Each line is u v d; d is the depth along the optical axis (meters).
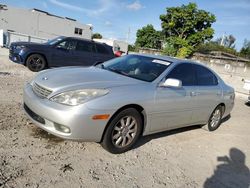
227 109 6.21
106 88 3.54
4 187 2.69
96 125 3.38
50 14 41.94
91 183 3.04
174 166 3.86
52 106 3.32
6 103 5.29
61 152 3.61
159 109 4.13
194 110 4.96
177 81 4.08
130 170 3.49
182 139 5.05
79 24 44.22
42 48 10.03
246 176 3.98
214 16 47.50
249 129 6.87
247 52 62.28
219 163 4.29
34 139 3.85
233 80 21.77
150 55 5.14
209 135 5.67
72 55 10.66
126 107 3.70
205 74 5.40
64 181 2.98
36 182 2.87
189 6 46.81
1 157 3.21
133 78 4.21
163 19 49.56
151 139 4.69
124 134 3.80
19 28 38.59
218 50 59.94
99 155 3.72
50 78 3.78
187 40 48.03
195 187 3.40
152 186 3.22
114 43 45.22
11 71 9.37
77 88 3.42
